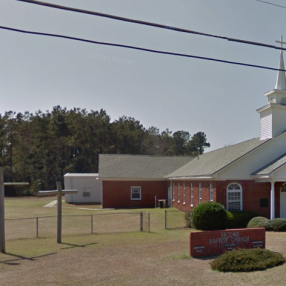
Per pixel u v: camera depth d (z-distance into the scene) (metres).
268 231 17.83
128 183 35.28
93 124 66.38
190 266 10.64
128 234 17.89
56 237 17.34
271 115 23.75
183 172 30.91
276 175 20.94
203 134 93.12
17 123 71.00
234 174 22.59
